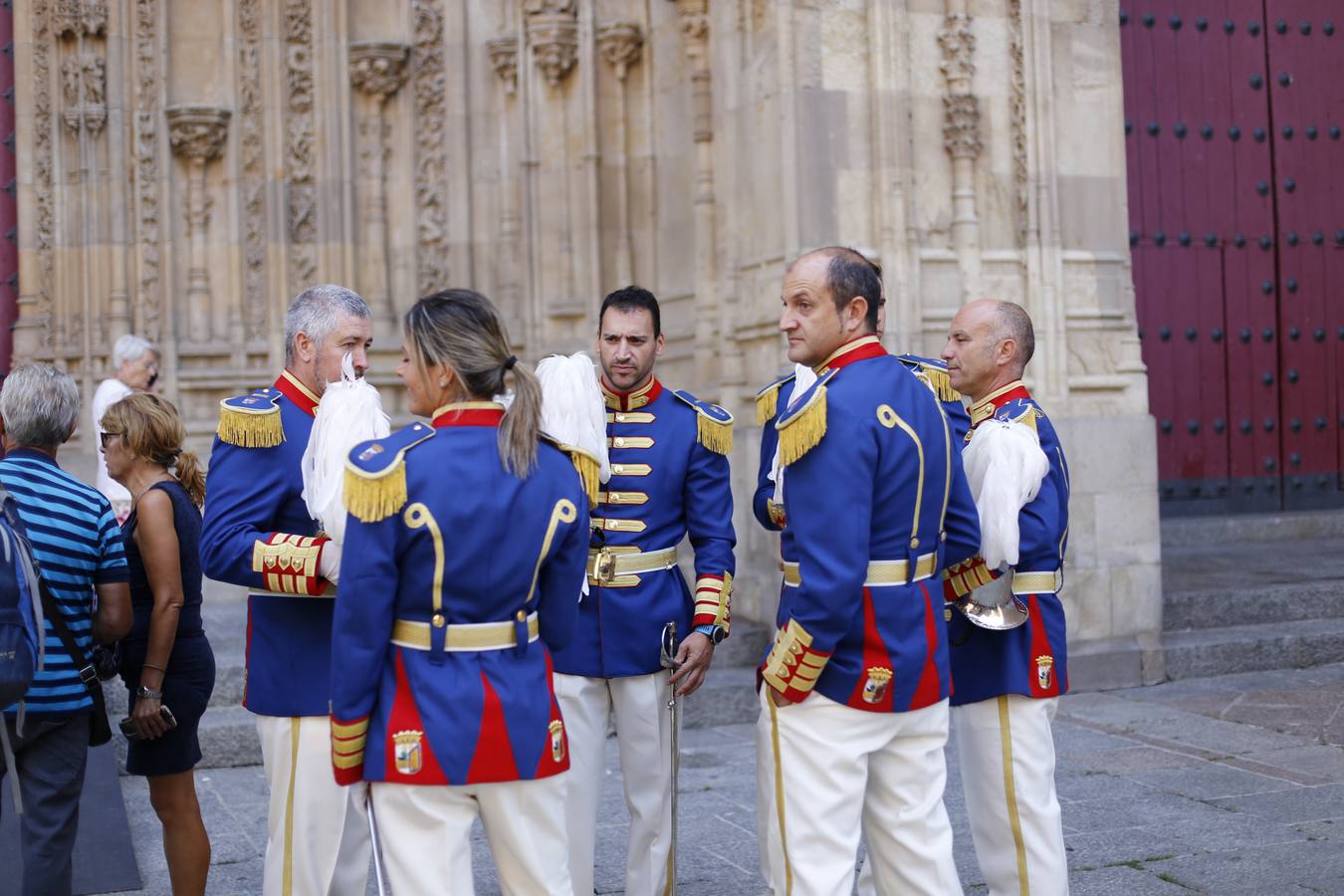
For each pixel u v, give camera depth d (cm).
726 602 454
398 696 319
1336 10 1169
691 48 884
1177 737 691
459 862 320
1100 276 852
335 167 1005
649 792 450
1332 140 1165
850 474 346
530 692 324
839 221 792
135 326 988
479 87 1027
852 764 356
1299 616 891
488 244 1030
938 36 820
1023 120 829
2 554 374
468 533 317
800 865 356
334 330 387
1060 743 685
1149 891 483
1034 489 399
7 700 369
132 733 429
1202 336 1129
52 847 398
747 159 838
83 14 976
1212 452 1130
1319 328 1161
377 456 316
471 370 325
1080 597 812
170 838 443
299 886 385
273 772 390
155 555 427
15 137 1011
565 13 984
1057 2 845
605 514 450
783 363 791
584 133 969
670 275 942
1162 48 1120
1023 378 822
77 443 983
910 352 794
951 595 404
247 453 384
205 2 995
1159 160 1118
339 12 1006
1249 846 526
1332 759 642
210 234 999
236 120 995
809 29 787
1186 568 983
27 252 1002
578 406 412
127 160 988
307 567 366
